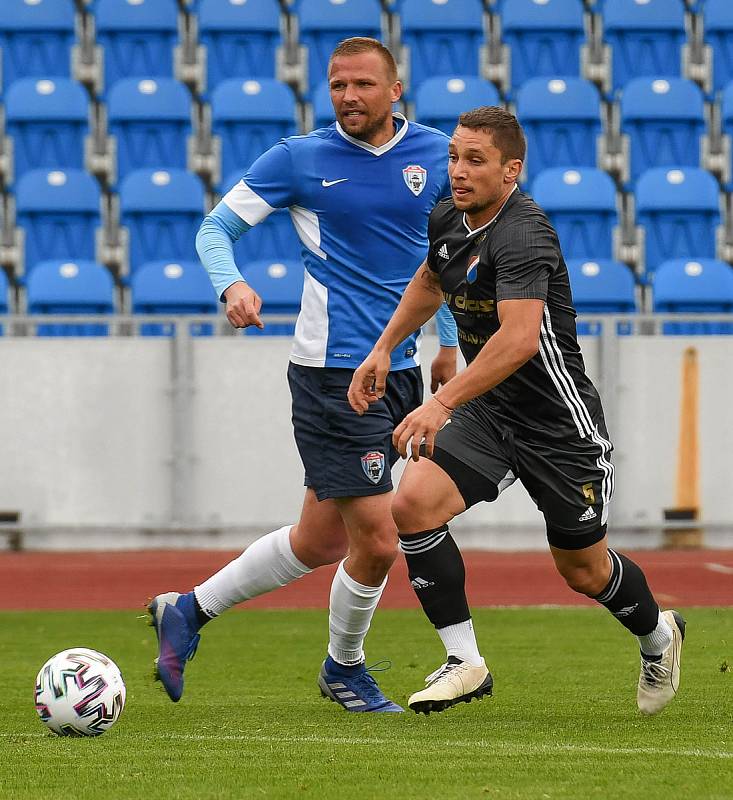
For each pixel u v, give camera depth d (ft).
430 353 126.21
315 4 195.11
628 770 40.01
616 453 130.93
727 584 112.98
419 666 70.69
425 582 49.19
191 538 130.11
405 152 55.21
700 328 147.54
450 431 49.78
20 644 80.94
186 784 38.40
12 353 128.77
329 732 48.78
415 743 45.70
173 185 172.65
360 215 54.44
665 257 173.88
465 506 49.32
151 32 193.98
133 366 129.39
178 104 183.83
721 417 131.64
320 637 84.74
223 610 55.26
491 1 202.49
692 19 201.36
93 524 129.39
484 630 86.79
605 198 171.22
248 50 194.39
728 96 187.32
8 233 170.50
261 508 130.21
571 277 159.22
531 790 37.04
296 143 55.31
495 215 47.60
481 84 183.73
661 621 51.62
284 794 36.81
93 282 157.89
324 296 54.70
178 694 54.39
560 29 193.98
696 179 175.01
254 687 63.67
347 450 53.88
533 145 182.91
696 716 52.44
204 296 159.94
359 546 54.08
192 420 129.70
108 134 185.26
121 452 129.59
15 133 181.16
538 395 48.19
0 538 129.39
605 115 189.06
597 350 130.52
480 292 48.16
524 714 53.42
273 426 130.11
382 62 54.29
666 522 131.44
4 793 37.32
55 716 47.52
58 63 191.83
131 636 84.79
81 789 37.81
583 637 82.94
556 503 48.96
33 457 129.08
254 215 55.42
